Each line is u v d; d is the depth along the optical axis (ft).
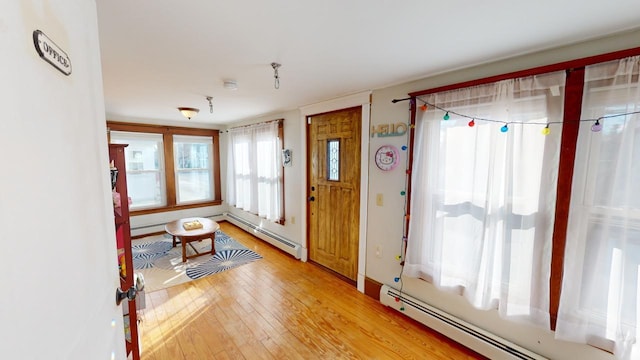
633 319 3.97
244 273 9.97
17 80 1.22
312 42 4.44
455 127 5.91
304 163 10.74
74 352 1.66
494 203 5.29
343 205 9.42
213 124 16.35
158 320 7.03
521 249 5.01
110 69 5.79
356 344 6.19
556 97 4.54
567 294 4.50
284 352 5.93
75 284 1.73
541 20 3.66
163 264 10.64
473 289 5.69
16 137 1.21
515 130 4.98
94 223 2.18
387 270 7.83
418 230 6.72
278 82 6.29
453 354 5.88
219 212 17.15
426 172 6.44
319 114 9.99
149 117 13.42
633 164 3.89
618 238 4.04
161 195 14.75
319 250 10.64
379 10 3.42
